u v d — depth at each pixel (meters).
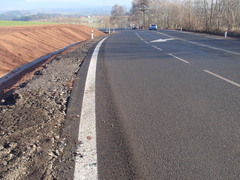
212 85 5.55
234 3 27.59
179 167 2.53
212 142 3.02
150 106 4.29
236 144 2.96
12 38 14.00
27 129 3.34
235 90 5.13
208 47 13.08
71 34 23.36
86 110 4.11
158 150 2.86
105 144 3.00
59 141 3.05
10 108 4.15
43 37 17.56
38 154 2.73
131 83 5.86
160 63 8.46
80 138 3.14
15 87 5.84
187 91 5.13
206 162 2.61
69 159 2.67
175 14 54.09
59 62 8.78
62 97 4.80
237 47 12.85
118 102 4.52
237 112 3.94
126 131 3.35
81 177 2.37
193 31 32.47
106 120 3.71
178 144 2.98
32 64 11.47
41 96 4.80
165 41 17.44
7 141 3.02
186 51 11.50
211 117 3.77
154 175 2.40
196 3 34.50
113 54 10.98
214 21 30.83
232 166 2.53
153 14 82.44
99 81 6.06
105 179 2.35
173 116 3.84
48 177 2.35
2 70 9.94
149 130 3.37
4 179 2.31
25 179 2.32
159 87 5.48
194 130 3.35
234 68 7.32
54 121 3.63
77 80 6.16
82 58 9.86
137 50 12.32
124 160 2.66
